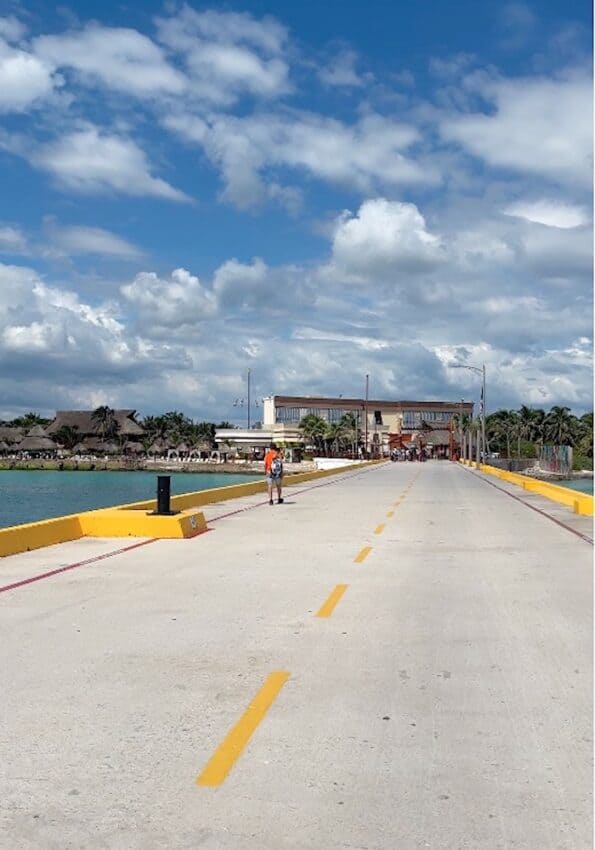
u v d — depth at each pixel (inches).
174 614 420.5
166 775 219.3
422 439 5812.0
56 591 485.4
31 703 278.4
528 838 186.2
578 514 1032.2
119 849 180.9
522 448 6117.1
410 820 194.5
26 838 185.5
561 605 445.7
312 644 358.6
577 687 296.8
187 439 6520.7
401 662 330.0
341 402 6127.0
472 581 522.6
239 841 184.4
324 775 219.3
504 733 250.7
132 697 284.8
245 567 581.0
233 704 277.4
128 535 767.7
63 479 4832.7
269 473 1186.6
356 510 1088.8
